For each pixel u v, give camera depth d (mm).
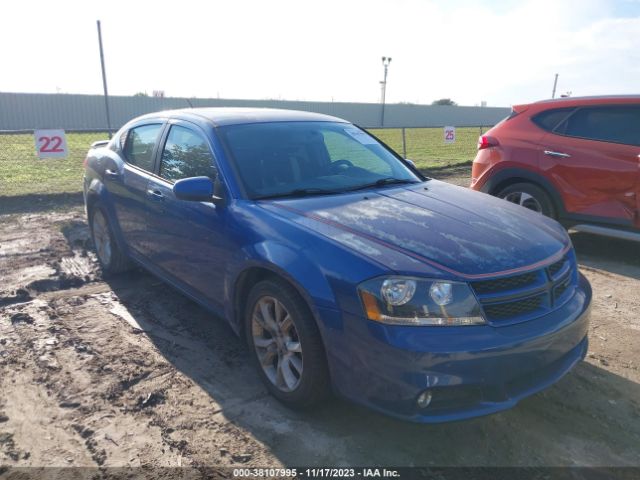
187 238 3795
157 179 4246
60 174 11898
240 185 3486
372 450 2791
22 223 7258
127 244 4785
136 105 36344
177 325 4195
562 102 6242
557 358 2818
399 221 3086
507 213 3479
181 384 3359
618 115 5793
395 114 47844
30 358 3629
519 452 2801
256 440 2848
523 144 6383
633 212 5605
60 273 5273
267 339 3246
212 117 4102
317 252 2812
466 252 2770
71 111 34031
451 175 13016
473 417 2545
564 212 6102
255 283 3293
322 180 3812
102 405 3121
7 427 2908
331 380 2775
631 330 4285
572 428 3002
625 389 3412
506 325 2629
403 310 2529
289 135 4082
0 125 32156
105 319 4281
